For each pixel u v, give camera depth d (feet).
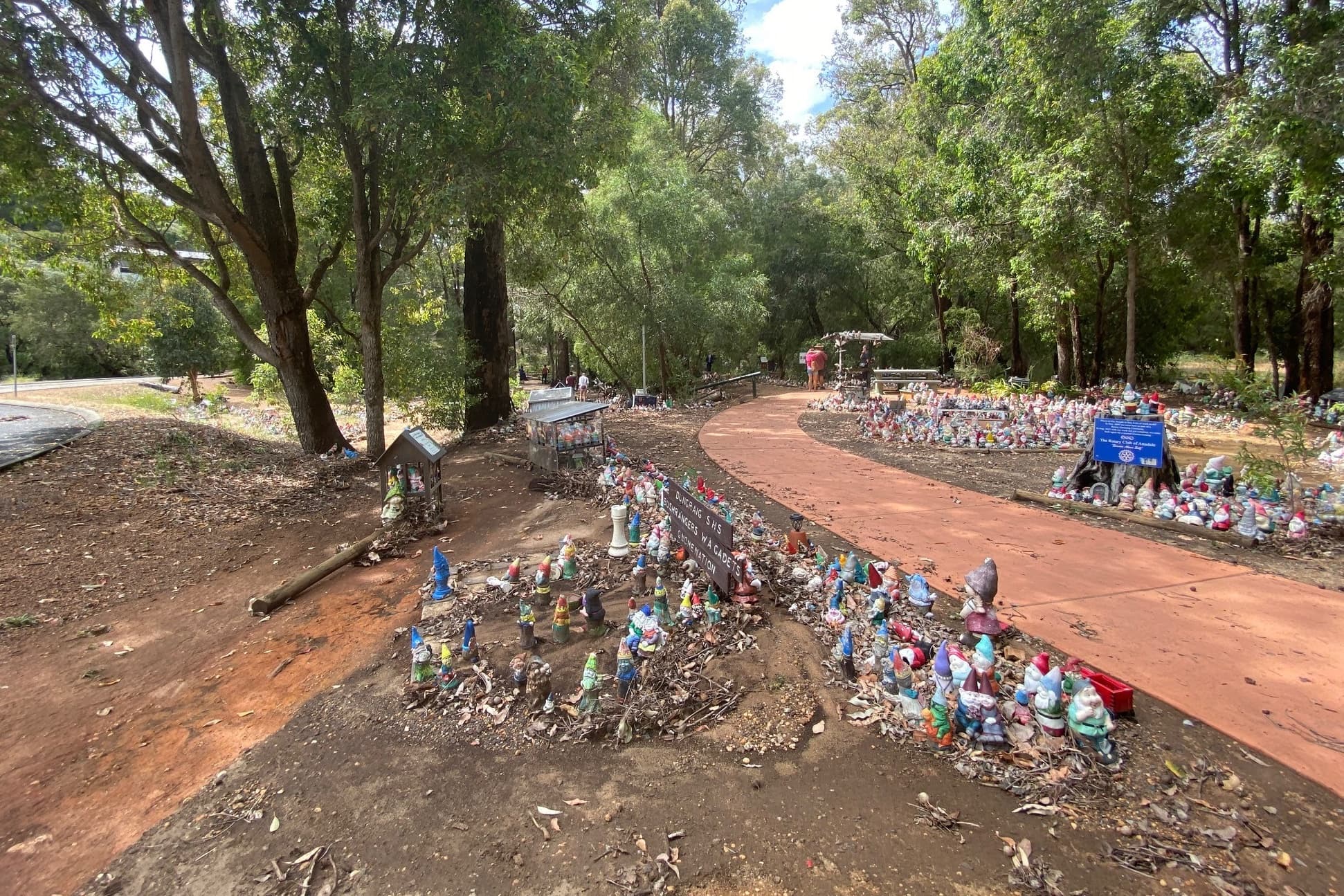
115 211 41.70
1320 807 9.98
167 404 75.61
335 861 9.46
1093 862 9.07
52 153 32.99
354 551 22.71
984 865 9.05
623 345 70.90
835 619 15.47
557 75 31.50
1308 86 35.35
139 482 31.86
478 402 51.44
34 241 40.42
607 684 13.39
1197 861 9.04
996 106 51.44
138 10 34.91
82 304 131.44
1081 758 11.05
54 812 11.00
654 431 49.32
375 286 39.55
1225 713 12.38
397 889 8.92
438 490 26.76
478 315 51.62
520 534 23.71
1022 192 48.78
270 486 33.40
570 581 18.56
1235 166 40.96
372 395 39.50
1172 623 16.16
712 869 9.04
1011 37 45.83
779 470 34.81
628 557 20.01
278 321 40.63
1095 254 50.06
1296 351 60.29
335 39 31.83
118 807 11.05
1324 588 18.25
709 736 11.94
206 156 34.14
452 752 11.83
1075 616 16.58
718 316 70.69
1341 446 34.78
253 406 87.10
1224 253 53.52
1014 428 42.19
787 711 12.56
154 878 9.42
